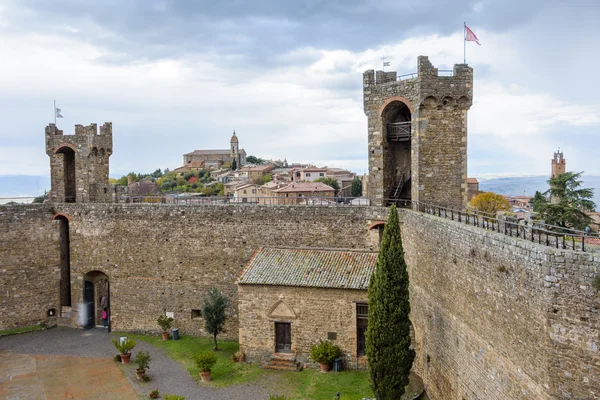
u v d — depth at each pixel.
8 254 50.41
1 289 50.19
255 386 36.66
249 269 41.66
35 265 51.53
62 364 42.34
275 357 39.88
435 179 41.19
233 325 46.75
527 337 18.73
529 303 18.53
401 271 30.66
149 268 49.03
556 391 17.06
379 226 43.28
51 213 52.12
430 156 41.06
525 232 21.52
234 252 46.66
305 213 44.91
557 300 17.00
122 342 42.62
